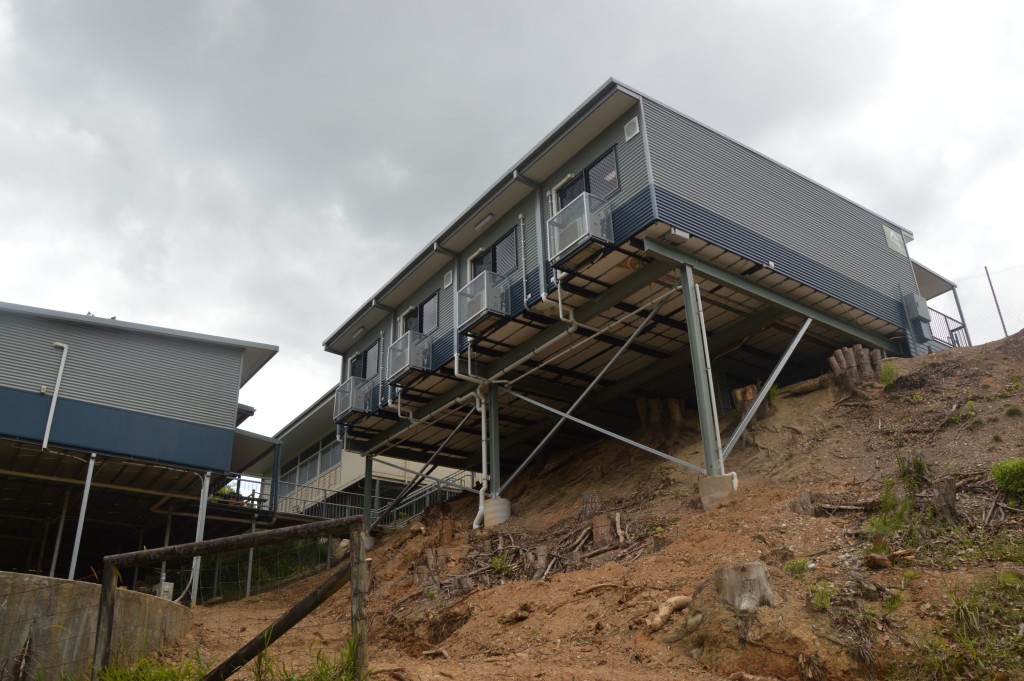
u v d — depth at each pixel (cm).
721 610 820
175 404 2127
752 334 1927
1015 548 839
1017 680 638
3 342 1930
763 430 1694
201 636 1128
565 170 1850
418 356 2073
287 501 3095
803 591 830
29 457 1931
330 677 542
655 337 1922
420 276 2312
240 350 2302
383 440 2459
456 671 821
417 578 1499
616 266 1648
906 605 770
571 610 1041
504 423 2416
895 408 1566
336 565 2233
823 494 1210
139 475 2092
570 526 1573
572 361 2019
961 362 1650
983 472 1097
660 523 1398
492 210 2023
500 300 1875
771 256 1772
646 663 818
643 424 2116
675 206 1609
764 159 1908
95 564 2708
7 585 632
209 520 2356
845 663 716
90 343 2055
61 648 664
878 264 2128
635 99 1678
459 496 2719
